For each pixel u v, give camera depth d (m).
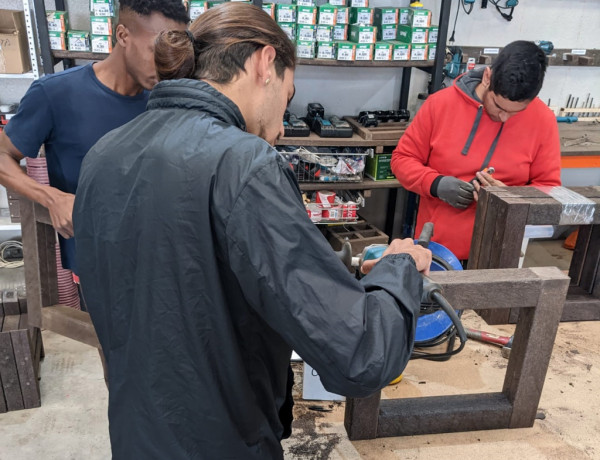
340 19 2.91
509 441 1.34
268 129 0.87
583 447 1.32
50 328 1.58
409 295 0.78
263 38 0.79
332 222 3.16
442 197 2.02
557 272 1.33
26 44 2.92
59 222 1.41
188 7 2.67
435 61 3.04
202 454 0.81
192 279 0.73
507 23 3.55
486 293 1.29
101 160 0.80
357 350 0.69
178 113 0.78
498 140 2.03
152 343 0.77
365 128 3.15
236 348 0.77
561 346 1.66
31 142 1.52
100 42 2.64
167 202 0.72
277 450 0.90
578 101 3.86
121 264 0.78
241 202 0.69
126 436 0.83
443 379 1.54
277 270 0.68
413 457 1.28
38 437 1.72
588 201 1.55
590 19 3.64
